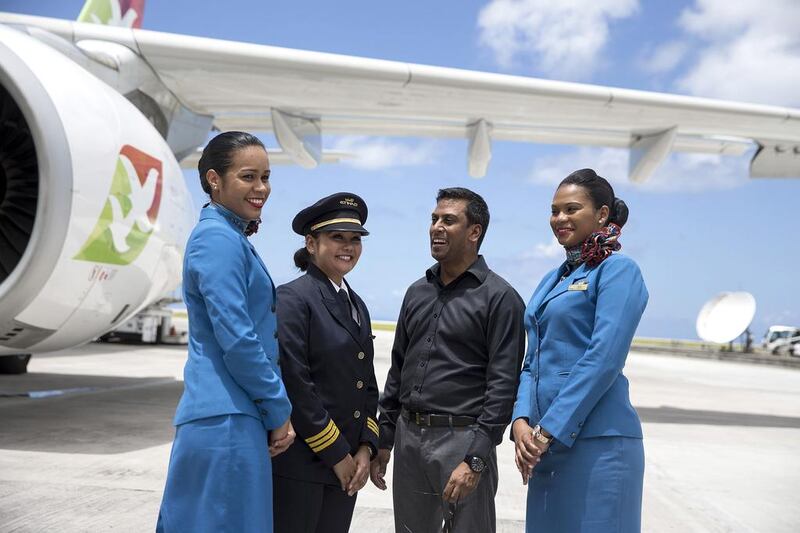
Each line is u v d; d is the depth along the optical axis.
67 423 5.84
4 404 6.79
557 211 2.36
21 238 5.11
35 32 5.98
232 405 1.94
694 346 48.25
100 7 11.81
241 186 2.08
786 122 8.83
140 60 7.27
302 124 9.18
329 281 2.43
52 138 4.56
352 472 2.29
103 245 5.00
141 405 7.11
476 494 2.36
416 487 2.49
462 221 2.45
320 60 7.44
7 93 5.02
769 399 12.27
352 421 2.37
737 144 10.06
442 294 2.51
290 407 2.01
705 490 4.72
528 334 2.41
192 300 2.03
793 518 4.09
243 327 1.92
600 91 8.20
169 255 6.27
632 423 2.19
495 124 9.37
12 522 3.19
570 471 2.16
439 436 2.41
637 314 2.15
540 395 2.26
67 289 4.86
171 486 1.97
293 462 2.25
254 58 7.32
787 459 6.08
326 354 2.31
